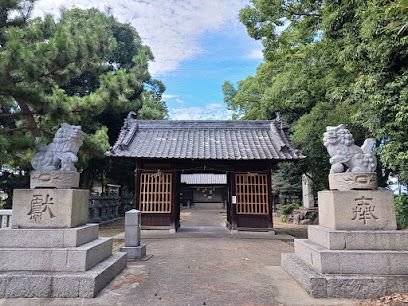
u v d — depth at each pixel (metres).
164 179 14.26
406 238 5.55
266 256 8.98
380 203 5.82
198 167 14.28
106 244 6.72
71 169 6.30
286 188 23.53
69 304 4.86
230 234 13.66
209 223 20.05
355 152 6.32
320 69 13.08
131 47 26.09
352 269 5.32
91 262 5.73
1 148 8.79
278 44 14.69
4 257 5.38
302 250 6.54
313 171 16.17
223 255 9.11
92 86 20.84
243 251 9.80
